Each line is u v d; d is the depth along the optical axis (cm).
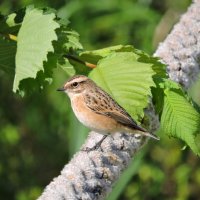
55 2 1753
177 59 1009
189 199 1934
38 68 835
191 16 1070
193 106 942
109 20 1794
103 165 856
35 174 2014
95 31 1844
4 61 940
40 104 1927
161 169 1922
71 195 813
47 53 840
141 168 1881
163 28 1741
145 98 895
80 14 1809
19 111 1994
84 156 867
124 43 1833
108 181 848
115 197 1495
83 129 1525
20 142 2017
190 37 1031
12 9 1816
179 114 916
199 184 1927
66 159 1997
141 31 1819
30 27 860
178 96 923
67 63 970
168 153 1911
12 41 926
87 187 826
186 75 1004
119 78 907
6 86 1952
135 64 909
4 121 1988
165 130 922
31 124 1941
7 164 1994
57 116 1889
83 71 977
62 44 938
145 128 942
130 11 1777
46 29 845
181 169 1881
